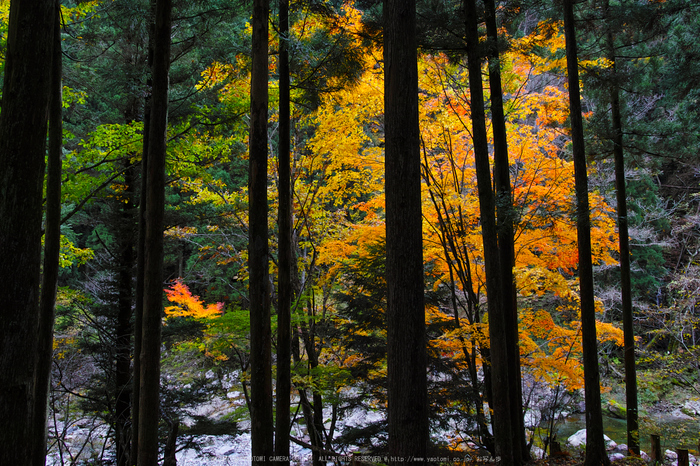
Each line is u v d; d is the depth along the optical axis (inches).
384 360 324.5
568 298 421.1
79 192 326.3
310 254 422.3
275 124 461.7
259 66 191.2
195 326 375.9
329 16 246.4
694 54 337.1
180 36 374.0
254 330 187.2
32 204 102.9
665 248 695.1
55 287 161.5
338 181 385.7
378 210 474.3
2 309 97.7
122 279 374.9
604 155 398.0
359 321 333.4
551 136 392.5
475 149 247.3
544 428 410.0
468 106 365.1
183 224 446.3
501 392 233.1
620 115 386.9
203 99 341.4
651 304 619.8
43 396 151.8
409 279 138.0
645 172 629.9
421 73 347.3
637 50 374.0
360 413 464.8
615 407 509.7
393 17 146.7
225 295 681.6
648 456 335.6
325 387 300.7
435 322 341.7
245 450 441.4
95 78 395.2
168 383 390.3
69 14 307.1
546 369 342.3
